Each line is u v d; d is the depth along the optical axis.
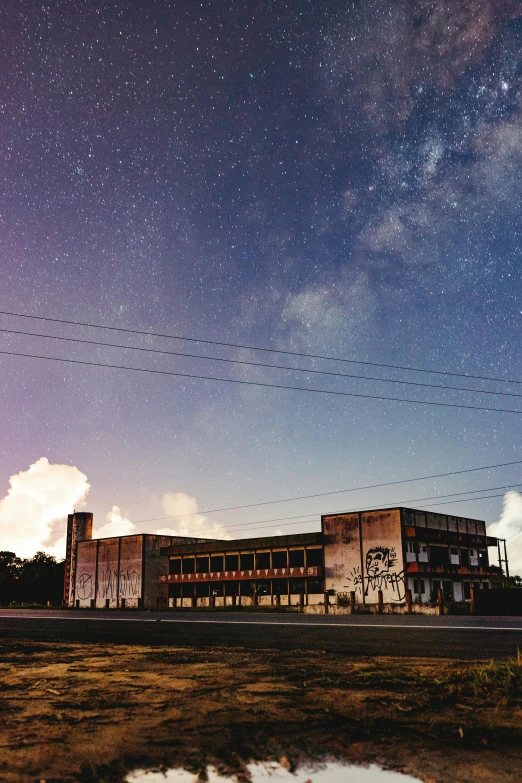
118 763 3.98
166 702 5.88
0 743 4.41
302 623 21.41
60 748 4.28
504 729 4.81
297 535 57.72
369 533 53.50
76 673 8.26
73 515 78.50
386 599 51.16
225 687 6.74
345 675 7.66
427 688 6.61
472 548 59.28
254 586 57.59
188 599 64.25
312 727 4.86
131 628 20.28
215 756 4.14
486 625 19.02
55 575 90.69
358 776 3.76
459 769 3.88
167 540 72.25
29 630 20.20
